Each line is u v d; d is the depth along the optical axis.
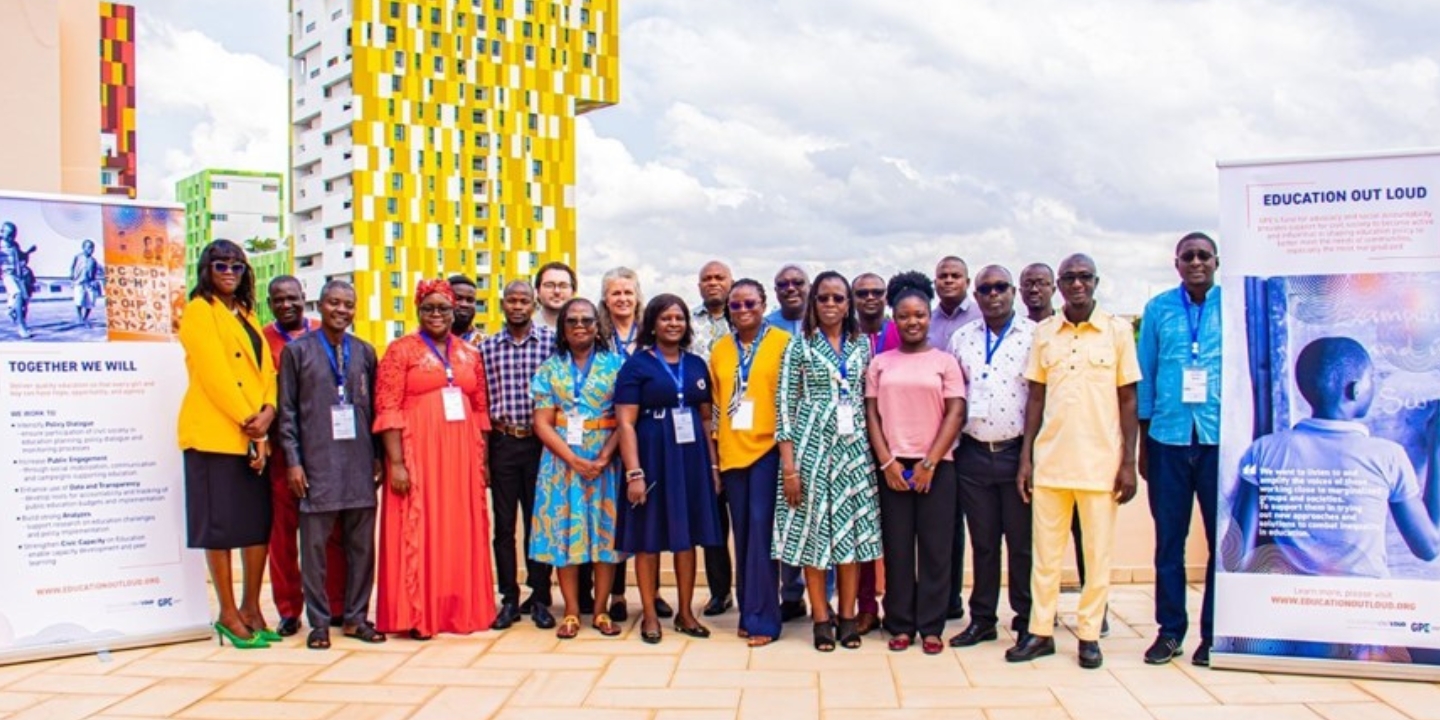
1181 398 4.67
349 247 56.41
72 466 5.04
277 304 5.63
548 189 61.00
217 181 76.81
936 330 5.67
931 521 4.95
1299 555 4.57
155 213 5.27
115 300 5.17
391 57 55.88
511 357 5.62
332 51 56.91
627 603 6.20
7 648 4.86
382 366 5.33
